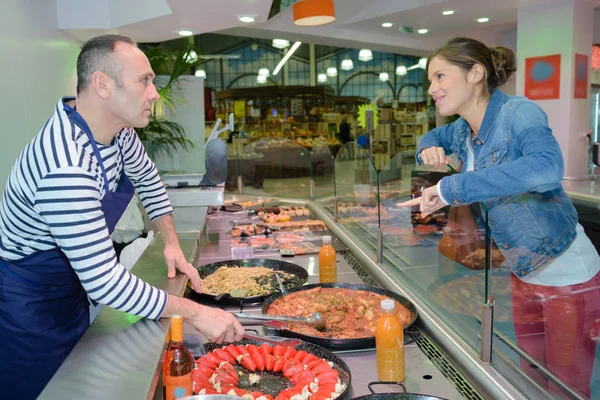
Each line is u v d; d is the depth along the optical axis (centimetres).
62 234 109
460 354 127
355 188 254
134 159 153
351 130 1391
